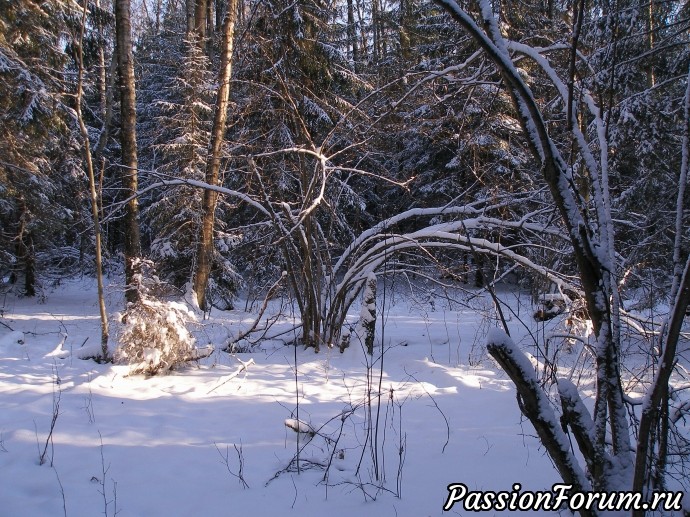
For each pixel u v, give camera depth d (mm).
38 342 8523
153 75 21094
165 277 14719
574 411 2527
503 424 5113
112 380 6281
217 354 7855
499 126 8305
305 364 7473
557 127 7109
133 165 9391
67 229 14336
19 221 12445
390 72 11758
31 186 12008
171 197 14492
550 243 7668
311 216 8219
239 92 11961
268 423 5062
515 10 6199
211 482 3830
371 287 7930
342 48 14836
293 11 9055
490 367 7301
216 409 5465
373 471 4074
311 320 8406
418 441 4691
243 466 4094
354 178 14539
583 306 6473
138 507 3453
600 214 2709
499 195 7184
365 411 5270
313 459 4246
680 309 2227
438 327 10539
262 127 10375
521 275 10688
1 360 7082
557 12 6457
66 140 13695
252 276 11297
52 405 5336
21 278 15922
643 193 7441
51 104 11344
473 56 5352
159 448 4398
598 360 2525
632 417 3111
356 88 12852
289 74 9203
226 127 11133
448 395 6109
